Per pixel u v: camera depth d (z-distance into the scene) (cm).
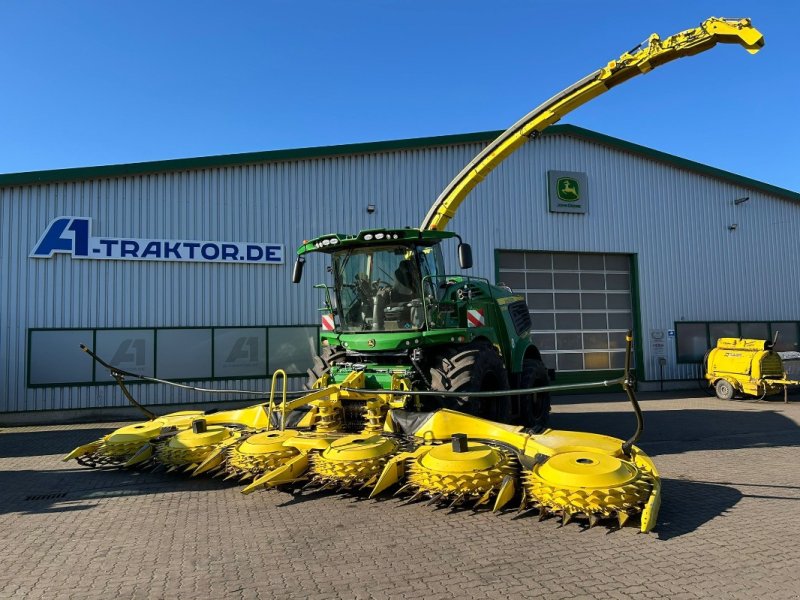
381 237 831
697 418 1321
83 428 1319
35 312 1422
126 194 1498
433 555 466
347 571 438
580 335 1969
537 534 512
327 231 1659
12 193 1423
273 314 1598
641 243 2025
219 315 1553
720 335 2081
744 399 1752
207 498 662
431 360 841
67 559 479
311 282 1633
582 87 998
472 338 899
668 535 508
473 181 1126
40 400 1409
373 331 868
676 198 2081
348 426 765
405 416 704
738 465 808
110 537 534
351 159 1700
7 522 589
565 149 1956
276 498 648
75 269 1455
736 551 468
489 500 586
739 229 2155
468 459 575
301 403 699
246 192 1598
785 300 2186
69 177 1440
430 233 825
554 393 1919
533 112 1052
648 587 401
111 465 841
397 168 1742
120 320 1477
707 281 2089
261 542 507
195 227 1545
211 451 734
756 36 810
